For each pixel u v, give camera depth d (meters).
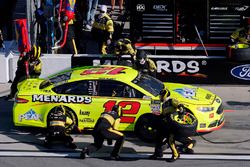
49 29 47.59
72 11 48.12
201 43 45.44
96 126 28.44
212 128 31.88
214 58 44.34
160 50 45.97
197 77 44.78
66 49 50.69
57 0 51.31
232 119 36.00
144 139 31.19
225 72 44.50
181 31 45.75
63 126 29.64
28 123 31.91
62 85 31.80
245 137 32.44
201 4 45.00
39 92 31.80
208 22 45.22
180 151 30.12
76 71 33.69
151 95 31.25
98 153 29.77
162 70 44.81
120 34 53.12
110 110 29.70
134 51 41.47
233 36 44.12
